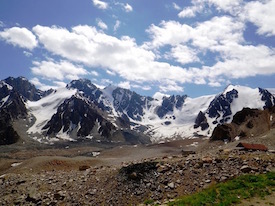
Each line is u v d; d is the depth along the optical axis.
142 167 46.88
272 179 34.22
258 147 58.31
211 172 39.84
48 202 43.69
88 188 45.78
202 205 29.48
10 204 45.34
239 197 30.16
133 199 39.34
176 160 47.78
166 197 37.25
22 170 109.44
